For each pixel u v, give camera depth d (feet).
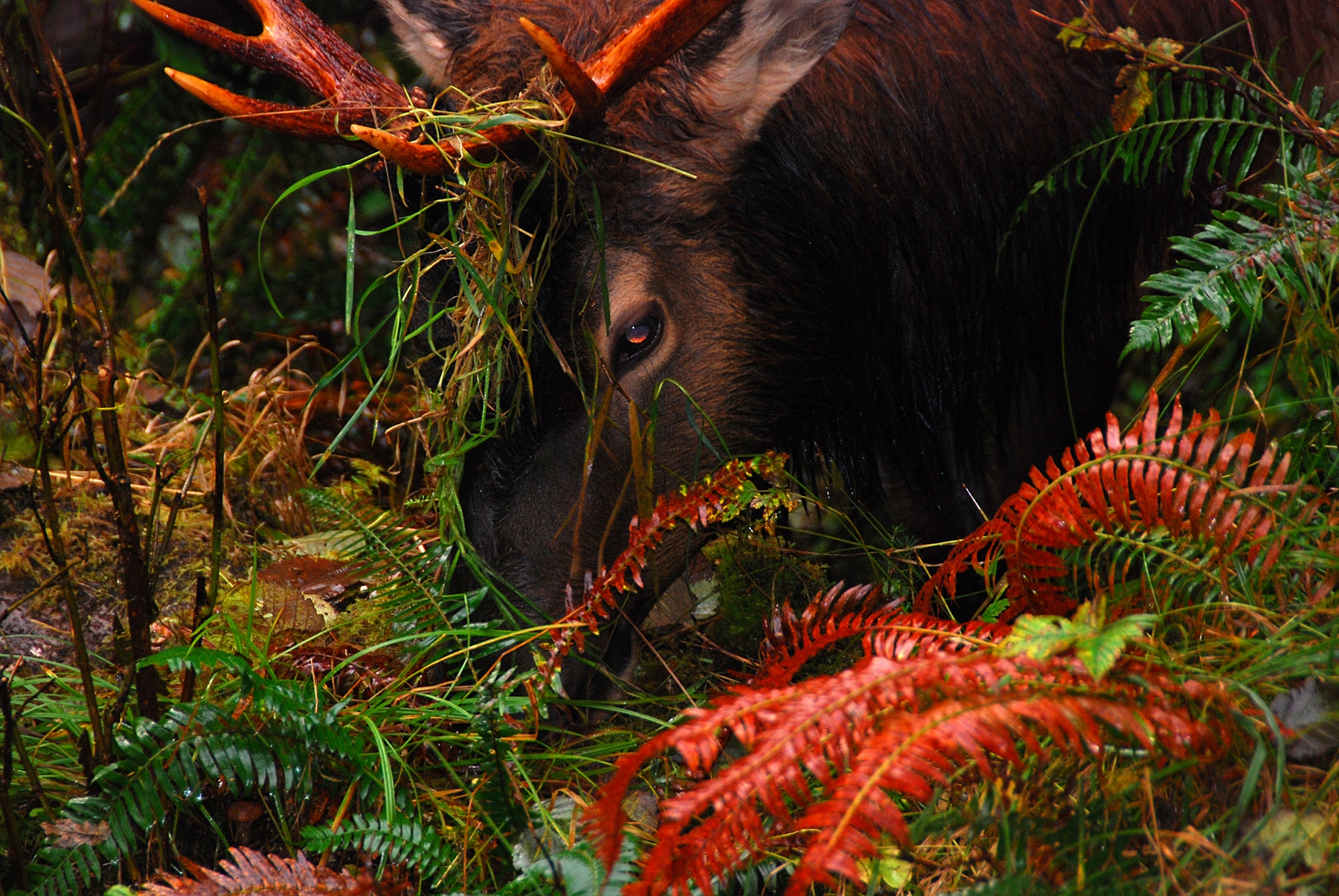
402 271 15.80
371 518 21.31
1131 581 13.37
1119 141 17.49
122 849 12.75
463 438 16.49
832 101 17.74
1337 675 10.97
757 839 10.31
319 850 12.63
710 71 16.15
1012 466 21.09
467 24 17.31
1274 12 18.79
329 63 16.66
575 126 14.94
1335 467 14.03
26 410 14.66
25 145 14.38
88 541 20.13
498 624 16.42
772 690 10.68
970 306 19.51
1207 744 9.96
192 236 30.63
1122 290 20.12
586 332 15.81
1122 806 10.84
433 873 12.77
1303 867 10.13
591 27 16.16
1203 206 19.62
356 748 13.91
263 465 22.79
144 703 14.15
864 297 18.71
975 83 18.45
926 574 19.89
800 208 17.51
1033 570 13.78
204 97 15.12
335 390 27.63
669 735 10.00
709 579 19.43
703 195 16.46
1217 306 14.70
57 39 34.19
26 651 17.79
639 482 16.55
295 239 30.81
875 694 10.18
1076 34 16.81
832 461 20.86
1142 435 13.02
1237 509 12.28
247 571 20.12
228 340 28.60
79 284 26.78
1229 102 17.93
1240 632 12.91
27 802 14.24
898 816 9.13
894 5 18.34
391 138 13.67
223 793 14.25
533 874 11.99
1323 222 15.28
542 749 15.74
